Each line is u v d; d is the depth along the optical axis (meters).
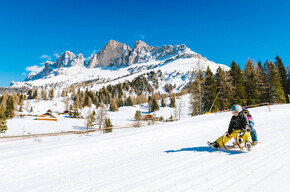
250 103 37.53
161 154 4.65
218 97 33.41
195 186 2.68
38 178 3.45
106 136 7.68
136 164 3.95
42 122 74.88
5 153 5.36
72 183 3.11
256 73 41.78
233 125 4.67
